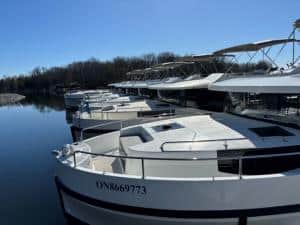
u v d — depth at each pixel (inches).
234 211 223.6
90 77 3587.6
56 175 303.6
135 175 253.0
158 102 872.9
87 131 665.6
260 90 307.0
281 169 251.4
